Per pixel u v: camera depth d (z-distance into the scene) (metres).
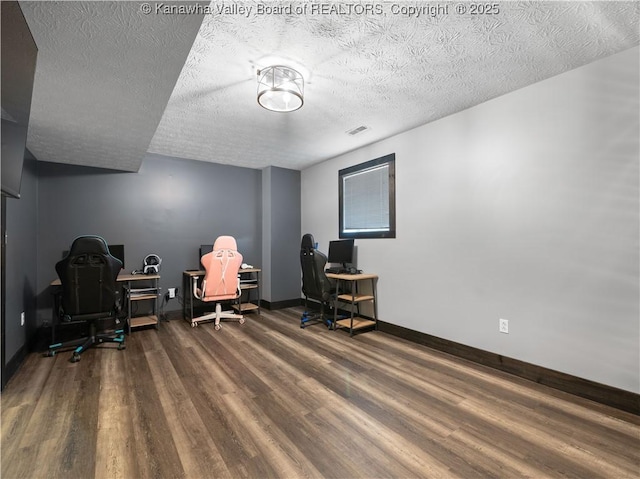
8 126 1.07
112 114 2.34
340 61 2.14
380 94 2.66
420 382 2.49
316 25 1.77
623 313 2.07
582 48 2.02
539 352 2.47
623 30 1.83
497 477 1.47
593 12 1.67
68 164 3.87
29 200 3.32
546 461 1.58
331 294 4.07
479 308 2.87
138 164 3.87
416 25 1.78
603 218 2.15
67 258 2.87
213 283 3.98
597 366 2.18
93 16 1.30
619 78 2.08
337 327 3.99
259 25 1.76
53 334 3.31
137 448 1.67
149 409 2.07
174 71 1.76
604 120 2.14
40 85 1.91
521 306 2.58
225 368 2.76
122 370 2.71
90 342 3.16
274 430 1.84
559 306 2.36
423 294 3.38
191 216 4.68
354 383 2.47
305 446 1.70
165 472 1.50
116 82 1.88
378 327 3.93
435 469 1.53
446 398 2.23
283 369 2.74
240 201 5.13
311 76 2.34
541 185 2.46
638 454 1.63
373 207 4.05
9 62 1.04
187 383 2.46
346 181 4.48
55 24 1.35
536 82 2.47
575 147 2.28
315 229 5.06
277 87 2.33
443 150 3.18
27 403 2.14
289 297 5.25
